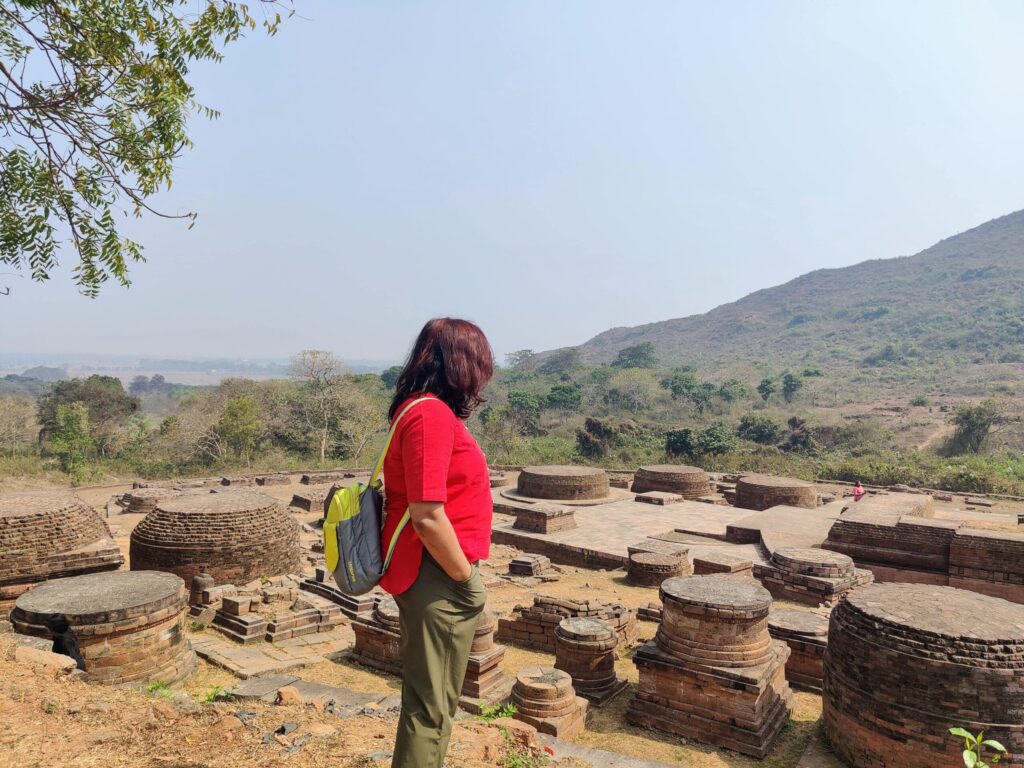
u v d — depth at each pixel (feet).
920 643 30.99
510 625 50.42
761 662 36.88
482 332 9.80
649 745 35.88
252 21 23.11
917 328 447.01
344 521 9.44
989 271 549.13
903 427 205.57
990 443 171.83
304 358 164.25
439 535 8.55
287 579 60.34
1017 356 318.45
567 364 398.21
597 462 165.78
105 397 172.14
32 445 159.12
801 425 185.06
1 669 18.61
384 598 54.49
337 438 166.50
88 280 25.04
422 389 9.39
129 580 43.34
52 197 23.88
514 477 142.41
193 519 58.90
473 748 17.16
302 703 19.83
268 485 125.18
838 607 36.06
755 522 82.33
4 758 13.39
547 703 35.78
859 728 32.48
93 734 14.94
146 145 24.12
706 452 163.73
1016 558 56.24
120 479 131.75
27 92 22.20
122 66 23.12
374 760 14.33
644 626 55.21
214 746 14.82
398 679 43.27
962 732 16.08
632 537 82.33
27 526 52.21
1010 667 29.68
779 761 34.42
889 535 63.26
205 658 46.03
